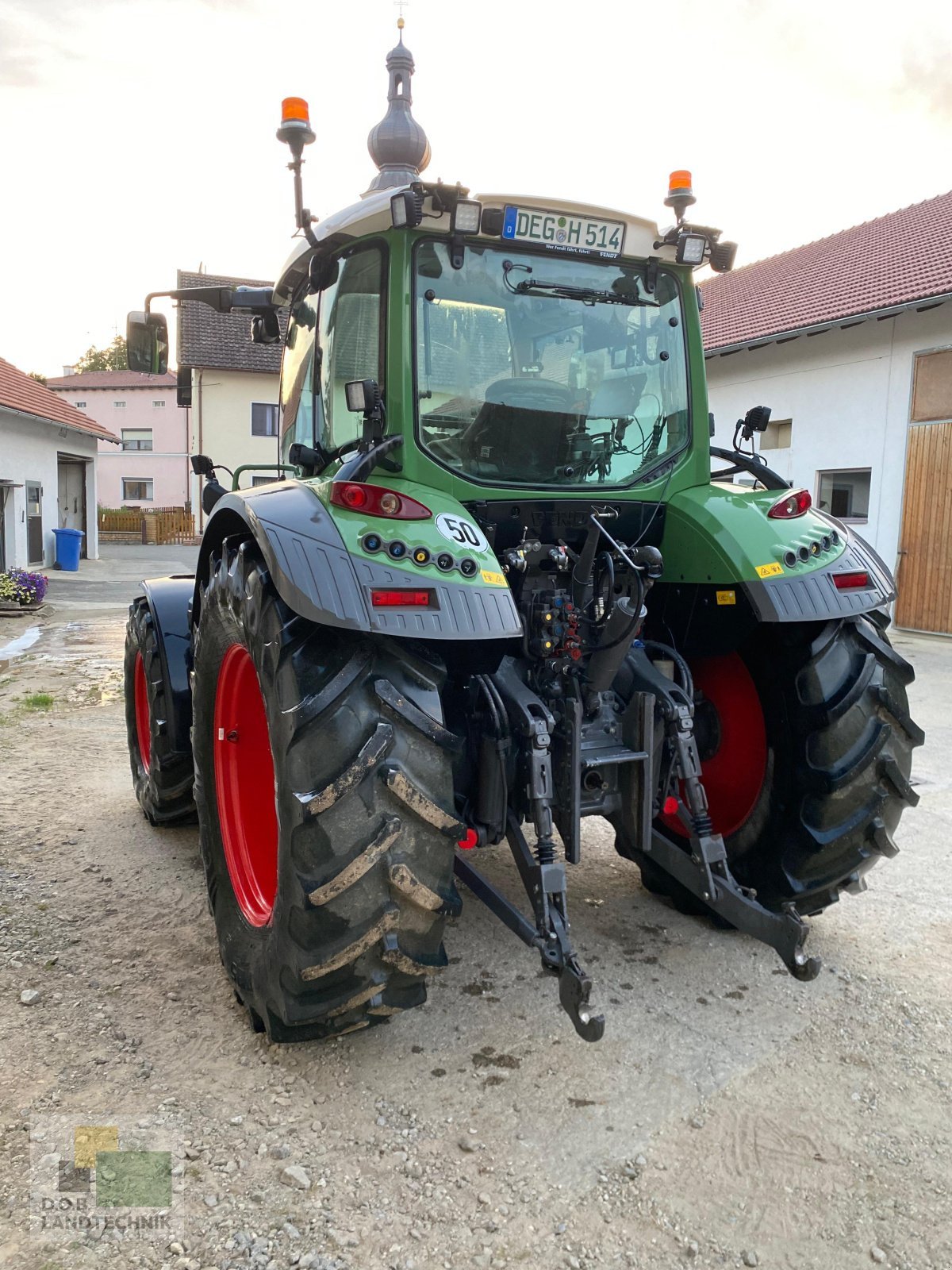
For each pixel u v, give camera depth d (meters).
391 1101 2.30
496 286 2.64
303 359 3.22
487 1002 2.78
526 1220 1.92
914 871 3.83
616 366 2.84
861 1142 2.17
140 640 4.07
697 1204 1.97
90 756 5.46
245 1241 1.85
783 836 2.89
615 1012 2.73
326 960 2.09
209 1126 2.19
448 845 2.17
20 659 8.85
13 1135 2.14
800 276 15.40
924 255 12.56
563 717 2.51
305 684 2.10
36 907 3.38
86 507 22.97
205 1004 2.75
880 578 2.81
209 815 2.94
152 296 3.24
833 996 2.83
